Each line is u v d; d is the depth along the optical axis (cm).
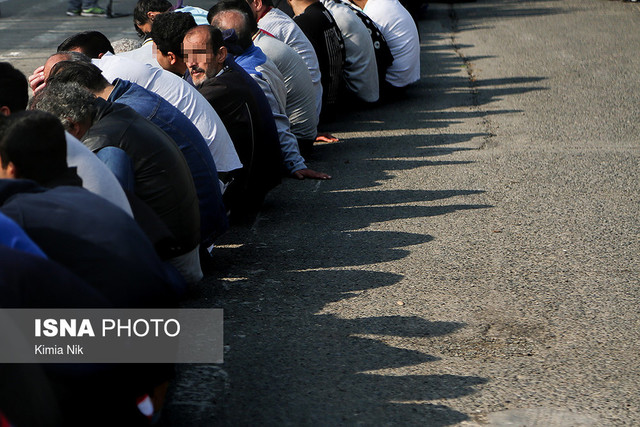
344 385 957
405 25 2589
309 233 1495
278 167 1580
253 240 1465
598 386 947
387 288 1235
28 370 602
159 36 1510
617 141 2102
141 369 742
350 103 2548
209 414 895
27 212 706
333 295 1216
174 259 1134
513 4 4950
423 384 956
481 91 2747
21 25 4284
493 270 1298
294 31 2042
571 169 1858
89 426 721
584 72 2978
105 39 1577
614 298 1186
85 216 721
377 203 1664
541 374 976
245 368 999
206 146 1238
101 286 706
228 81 1484
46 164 767
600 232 1462
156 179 1051
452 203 1645
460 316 1137
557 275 1273
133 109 1097
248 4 1822
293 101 1908
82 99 1001
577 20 4225
